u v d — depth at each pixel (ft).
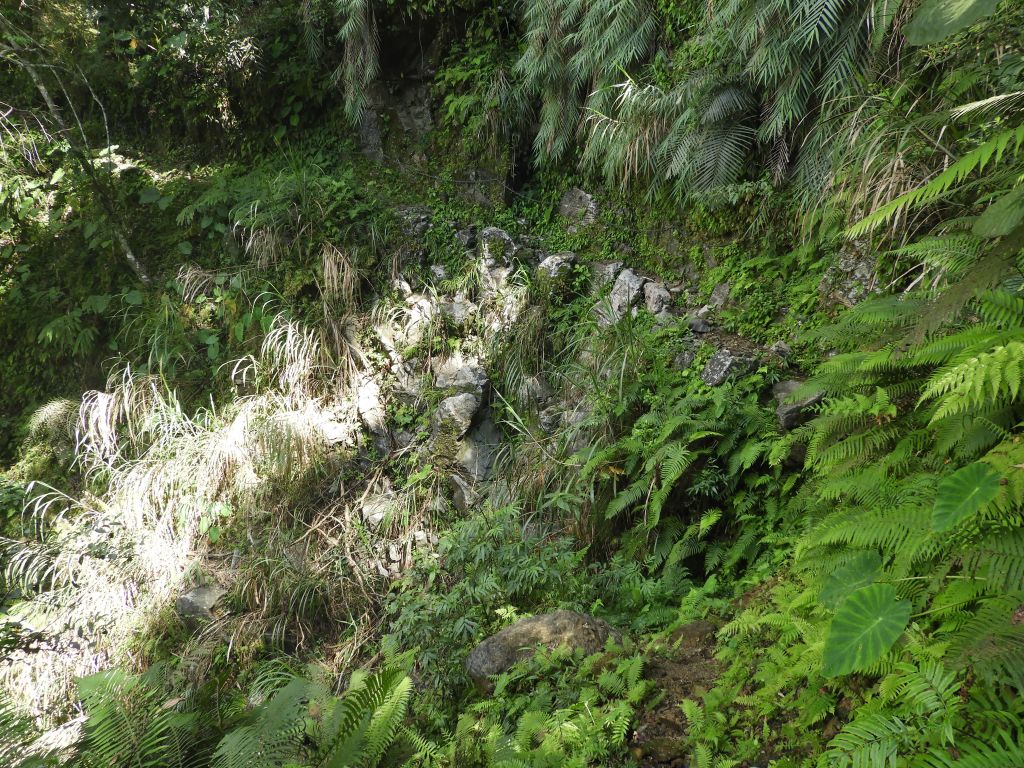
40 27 25.84
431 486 19.13
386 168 25.02
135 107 26.86
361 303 21.49
